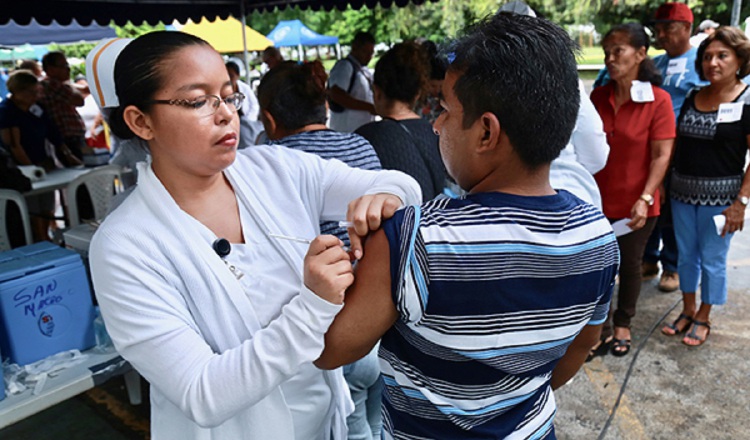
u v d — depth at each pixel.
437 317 0.72
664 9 3.23
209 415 0.78
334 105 4.79
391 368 0.83
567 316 0.79
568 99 0.71
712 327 3.04
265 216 0.98
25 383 1.60
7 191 3.09
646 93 2.49
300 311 0.75
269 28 18.02
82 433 2.42
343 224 0.78
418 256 0.70
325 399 1.13
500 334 0.75
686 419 2.33
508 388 0.83
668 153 2.55
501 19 0.73
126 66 0.83
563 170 1.95
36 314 1.65
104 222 0.88
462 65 0.72
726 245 2.74
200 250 0.88
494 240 0.70
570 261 0.76
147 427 2.46
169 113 0.84
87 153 4.74
